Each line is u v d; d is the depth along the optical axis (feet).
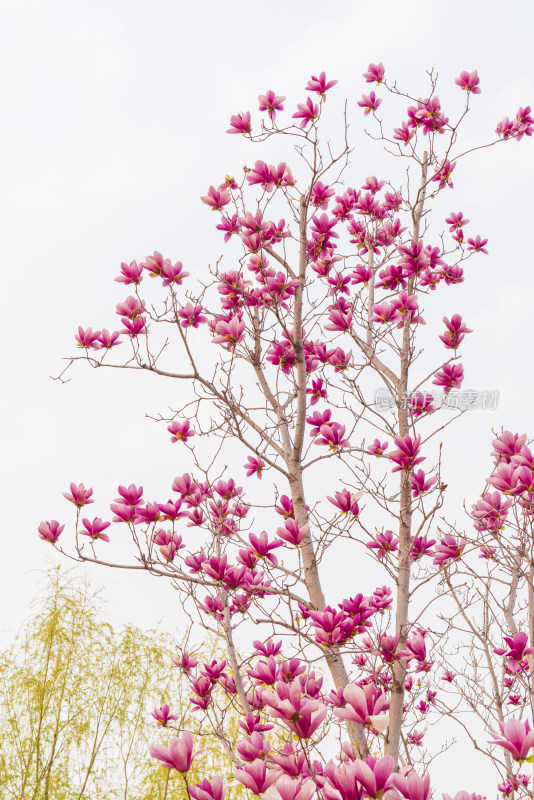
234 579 11.46
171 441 12.85
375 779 5.15
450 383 12.42
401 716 10.34
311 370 13.55
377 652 10.43
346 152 12.28
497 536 10.46
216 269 12.64
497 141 14.14
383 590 13.66
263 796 5.63
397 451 10.84
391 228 15.64
